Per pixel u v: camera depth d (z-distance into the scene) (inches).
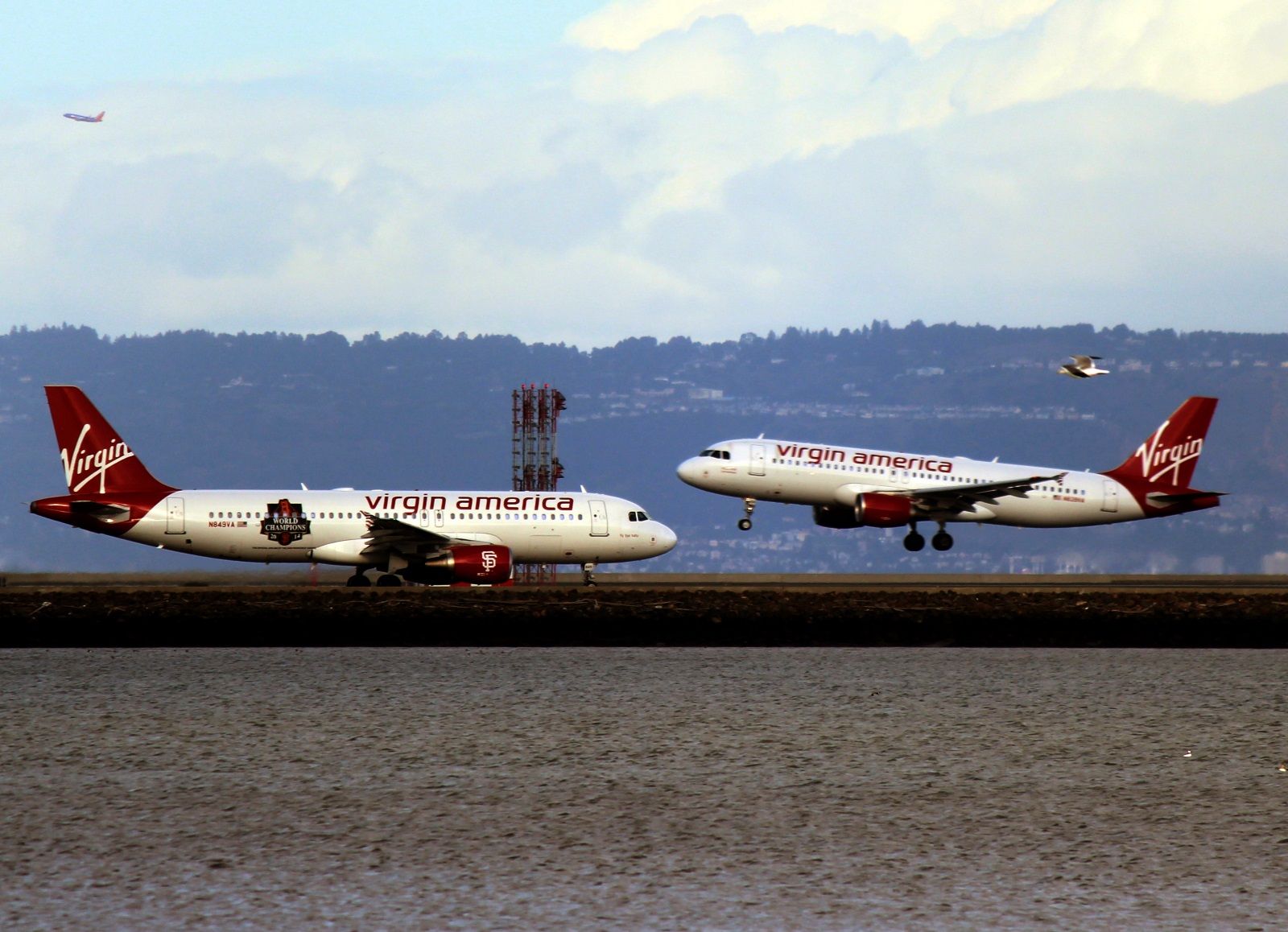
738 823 5172.2
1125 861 4768.7
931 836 5027.1
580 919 4212.6
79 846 4849.9
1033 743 6496.1
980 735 6638.8
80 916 4202.8
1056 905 4365.2
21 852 4783.5
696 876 4591.5
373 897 4377.5
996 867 4704.7
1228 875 4638.3
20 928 4106.8
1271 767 6053.2
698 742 6446.9
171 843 4891.7
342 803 5383.9
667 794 5561.0
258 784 5659.5
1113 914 4286.4
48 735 6491.1
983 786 5703.7
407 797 5477.4
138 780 5703.7
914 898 4409.5
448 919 4207.7
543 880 4537.4
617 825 5128.0
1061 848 4901.6
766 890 4466.0
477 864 4690.0
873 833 5054.1
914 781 5787.4
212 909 4269.2
